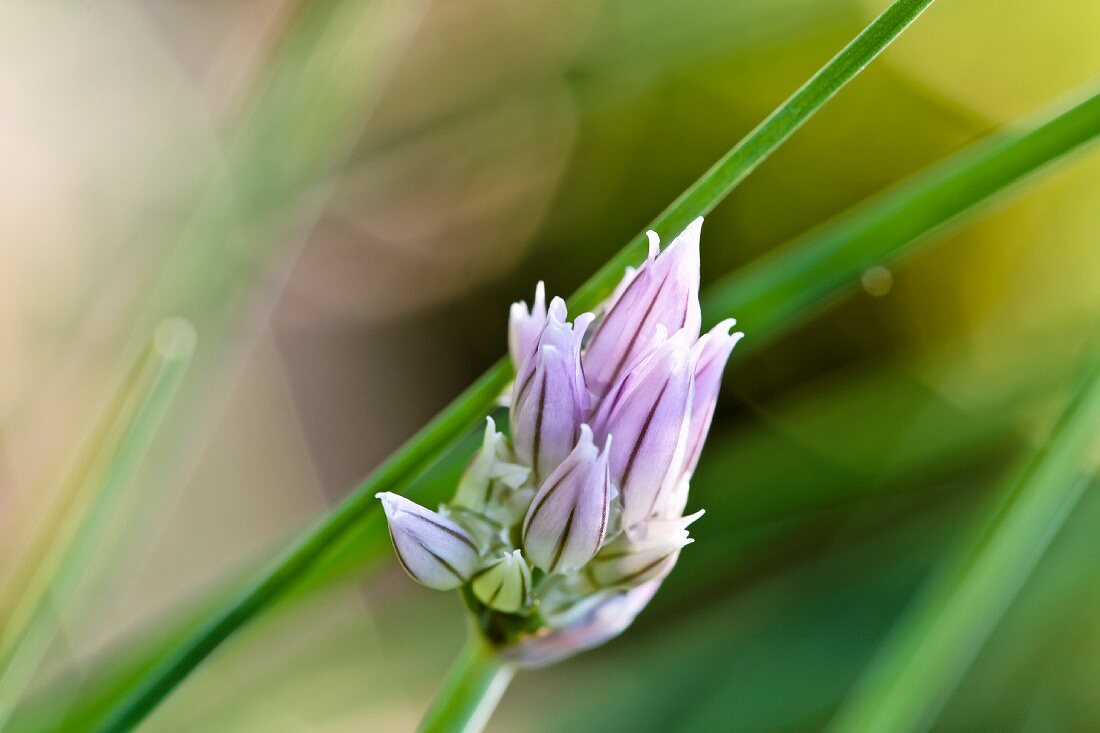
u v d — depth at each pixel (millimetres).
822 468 257
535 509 170
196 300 214
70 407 278
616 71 275
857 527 271
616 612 177
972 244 302
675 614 283
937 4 314
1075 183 294
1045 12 307
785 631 261
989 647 256
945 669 196
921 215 189
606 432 170
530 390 170
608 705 259
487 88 318
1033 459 192
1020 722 251
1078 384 192
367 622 271
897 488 265
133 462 192
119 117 314
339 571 199
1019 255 297
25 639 192
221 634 181
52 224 305
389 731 266
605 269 179
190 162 300
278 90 215
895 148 314
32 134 312
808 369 294
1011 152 186
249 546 315
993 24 311
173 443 213
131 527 212
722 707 251
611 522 172
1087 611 254
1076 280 288
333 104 216
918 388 268
